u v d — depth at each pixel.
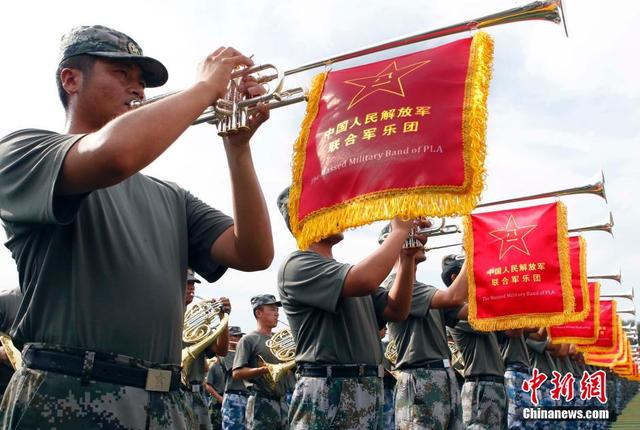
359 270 4.05
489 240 7.02
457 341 7.33
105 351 2.08
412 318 5.86
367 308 4.54
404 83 3.58
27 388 2.00
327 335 4.20
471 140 3.31
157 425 2.12
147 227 2.36
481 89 3.39
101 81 2.28
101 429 2.00
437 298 5.72
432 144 3.37
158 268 2.30
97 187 1.89
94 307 2.09
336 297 4.07
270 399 8.28
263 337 8.65
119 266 2.18
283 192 4.76
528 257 6.86
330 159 3.64
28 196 1.93
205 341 6.92
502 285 6.87
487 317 6.84
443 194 3.28
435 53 3.61
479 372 7.13
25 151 2.02
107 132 1.83
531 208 7.06
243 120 2.48
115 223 2.23
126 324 2.13
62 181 1.90
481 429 6.97
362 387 4.18
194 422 2.40
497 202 7.01
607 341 12.73
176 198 2.62
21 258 2.18
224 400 9.32
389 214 3.34
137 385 2.11
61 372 2.02
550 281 6.76
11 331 2.18
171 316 2.30
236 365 8.44
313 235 3.60
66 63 2.30
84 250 2.13
